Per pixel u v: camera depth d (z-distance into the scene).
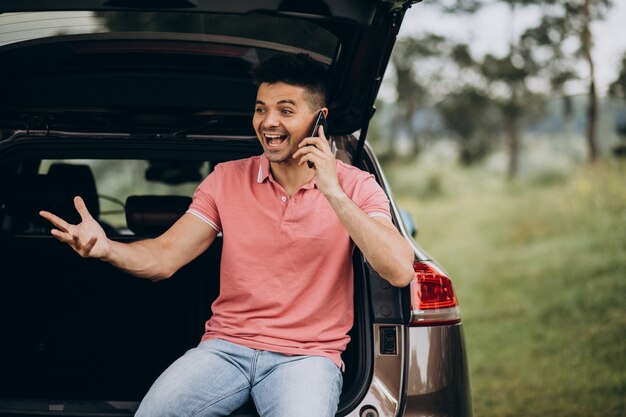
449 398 2.32
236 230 2.32
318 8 2.10
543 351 5.48
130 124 2.76
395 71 27.23
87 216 2.17
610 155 17.25
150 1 2.08
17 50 2.56
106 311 2.85
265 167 2.36
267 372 2.27
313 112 2.29
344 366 2.39
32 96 2.72
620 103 20.09
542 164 21.61
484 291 7.66
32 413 2.26
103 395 2.82
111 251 2.19
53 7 2.10
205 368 2.25
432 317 2.35
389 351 2.33
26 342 2.85
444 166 24.64
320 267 2.29
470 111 25.98
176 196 2.92
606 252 8.21
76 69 2.67
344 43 2.43
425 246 11.06
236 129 2.77
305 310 2.29
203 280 2.82
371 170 2.75
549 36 22.78
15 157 2.75
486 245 10.36
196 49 2.62
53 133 2.77
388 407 2.26
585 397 4.43
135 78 2.71
